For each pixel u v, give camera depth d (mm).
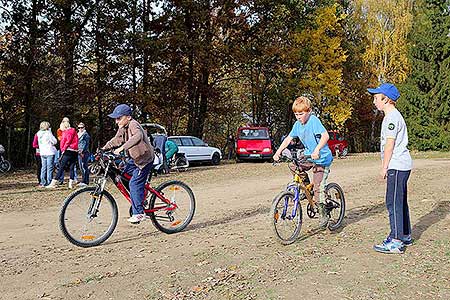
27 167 25188
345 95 42281
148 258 6309
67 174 18562
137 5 28578
